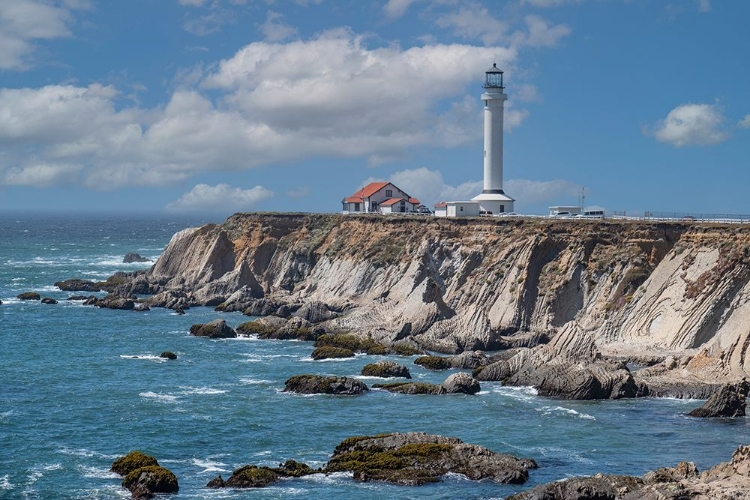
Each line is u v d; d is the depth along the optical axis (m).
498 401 99.50
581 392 101.00
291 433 87.31
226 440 85.12
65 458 79.62
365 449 79.81
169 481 71.50
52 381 109.25
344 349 126.38
